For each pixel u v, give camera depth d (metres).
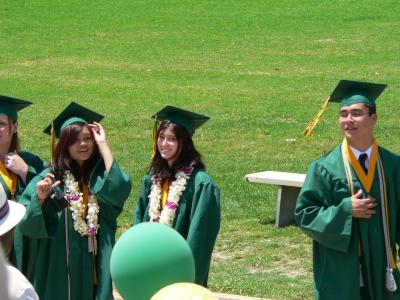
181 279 9.19
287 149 38.12
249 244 24.80
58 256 16.81
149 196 16.95
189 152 16.83
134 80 56.97
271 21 79.81
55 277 16.83
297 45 69.06
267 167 34.50
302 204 15.60
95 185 16.81
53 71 60.81
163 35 75.25
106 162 16.72
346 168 15.52
